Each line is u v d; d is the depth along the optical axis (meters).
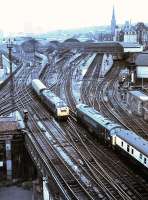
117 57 126.75
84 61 130.12
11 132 49.00
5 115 58.84
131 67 95.62
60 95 76.38
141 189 33.03
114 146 41.62
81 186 32.81
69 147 44.12
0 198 44.22
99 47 143.25
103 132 44.16
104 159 40.28
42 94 67.06
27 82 91.56
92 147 44.19
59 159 39.75
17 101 69.94
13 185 47.47
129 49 130.12
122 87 82.06
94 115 49.06
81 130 51.38
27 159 49.12
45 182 35.50
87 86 86.06
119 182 34.41
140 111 58.84
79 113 53.84
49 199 34.19
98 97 74.00
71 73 105.62
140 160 35.38
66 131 50.84
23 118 56.91
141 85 82.88
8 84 88.12
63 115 55.44
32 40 175.00
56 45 167.38
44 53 162.50
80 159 40.22
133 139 37.91
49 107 61.06
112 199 30.59
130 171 37.06
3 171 49.38
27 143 46.62
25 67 117.94
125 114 60.62
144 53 98.94
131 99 62.91
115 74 102.44
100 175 35.81
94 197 31.19
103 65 119.94
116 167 38.06
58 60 134.12
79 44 153.38
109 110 62.91
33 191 45.03
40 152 40.91
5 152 48.81
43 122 55.41
